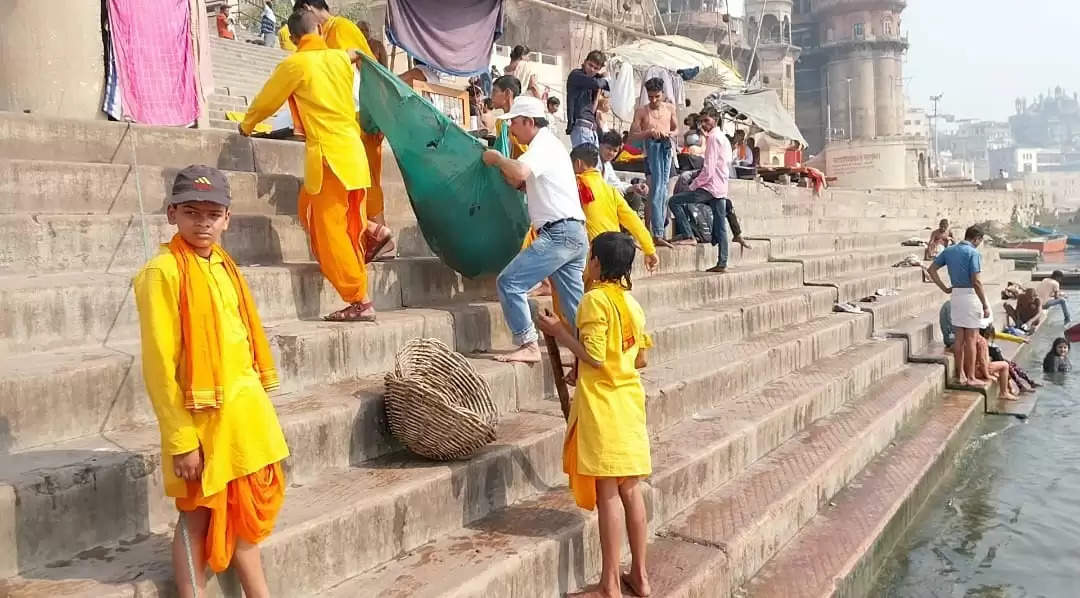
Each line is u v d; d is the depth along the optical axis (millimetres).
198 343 2850
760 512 5332
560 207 5469
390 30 10875
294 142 7070
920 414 9148
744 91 21781
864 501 6414
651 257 6531
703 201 9875
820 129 80375
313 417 4098
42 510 3078
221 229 3016
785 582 5000
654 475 5125
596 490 4098
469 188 5902
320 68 5125
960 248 10297
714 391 6957
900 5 77062
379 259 6344
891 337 10953
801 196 20703
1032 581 5531
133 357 3912
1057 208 81875
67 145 5715
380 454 4480
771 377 8055
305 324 5133
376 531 3785
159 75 7742
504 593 3785
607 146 8992
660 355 7277
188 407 2824
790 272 11312
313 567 3486
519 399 5527
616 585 4133
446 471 4211
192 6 8336
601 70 9648
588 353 4031
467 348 5898
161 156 6184
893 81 77625
